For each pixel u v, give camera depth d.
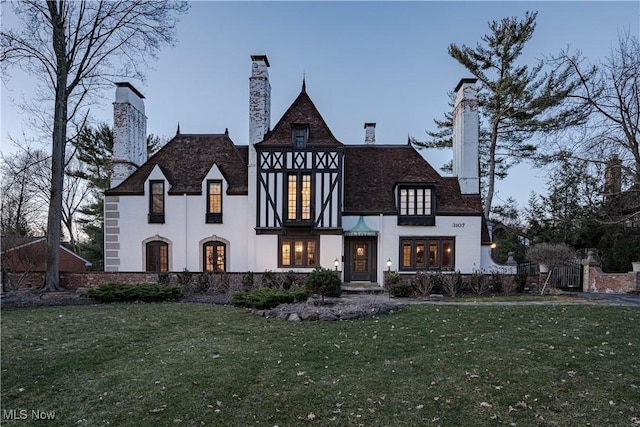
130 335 9.50
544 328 9.70
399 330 9.73
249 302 13.24
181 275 17.81
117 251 20.52
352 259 20.39
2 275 17.20
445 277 17.44
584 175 22.34
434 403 5.59
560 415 5.15
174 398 5.86
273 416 5.30
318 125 20.03
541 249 18.12
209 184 20.62
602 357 7.35
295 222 19.08
